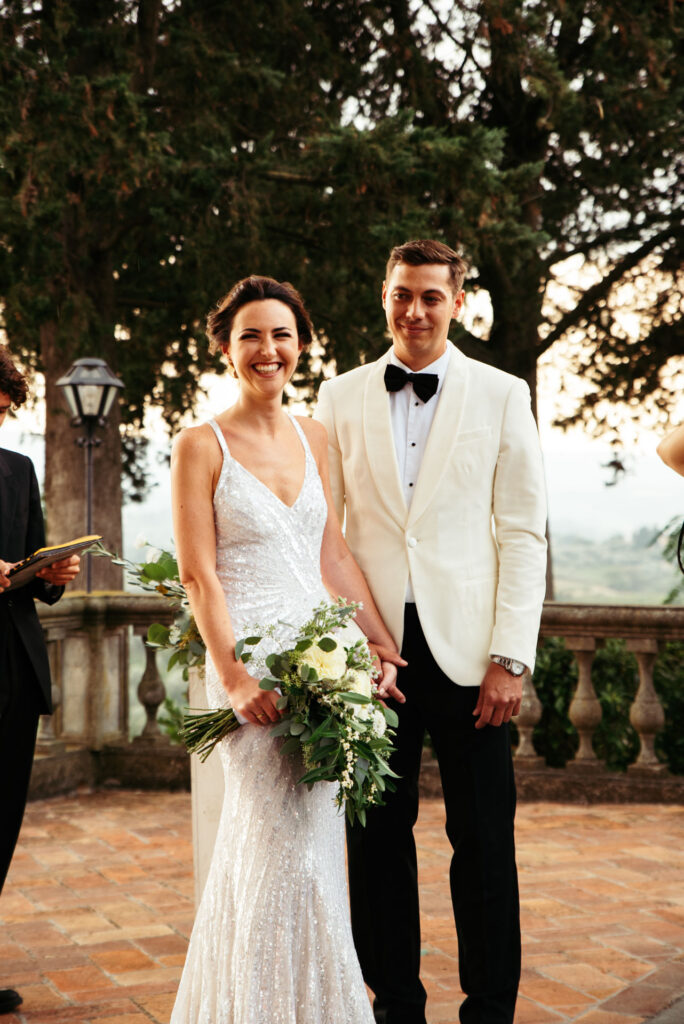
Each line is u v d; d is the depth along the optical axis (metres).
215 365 11.52
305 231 10.26
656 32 11.24
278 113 10.88
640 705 5.70
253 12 10.52
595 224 13.16
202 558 2.51
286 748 2.38
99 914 4.03
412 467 2.90
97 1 10.03
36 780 5.81
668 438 2.45
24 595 3.27
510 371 12.85
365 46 11.49
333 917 2.47
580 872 4.49
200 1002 2.48
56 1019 3.11
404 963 2.82
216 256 9.99
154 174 9.42
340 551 2.81
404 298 2.84
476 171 9.35
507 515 2.86
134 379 12.72
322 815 2.50
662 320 13.09
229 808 2.53
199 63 9.98
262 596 2.51
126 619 6.14
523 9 10.74
